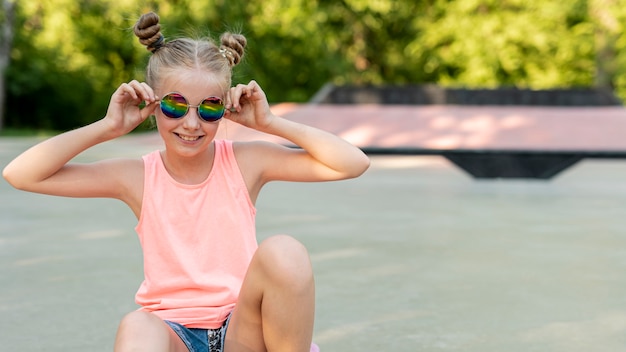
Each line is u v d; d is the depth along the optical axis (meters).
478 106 10.80
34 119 17.34
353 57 20.81
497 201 6.18
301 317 1.65
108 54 19.02
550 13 18.94
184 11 17.48
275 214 5.27
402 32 20.80
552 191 6.96
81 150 1.83
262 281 1.66
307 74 20.41
